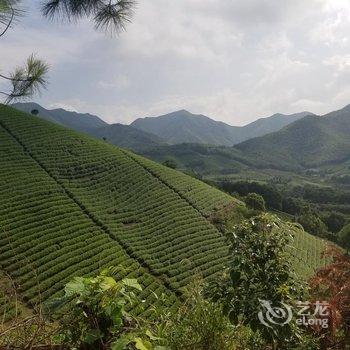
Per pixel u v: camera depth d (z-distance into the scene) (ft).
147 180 219.82
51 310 11.25
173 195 211.00
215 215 190.90
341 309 14.40
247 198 245.04
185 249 157.07
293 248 14.71
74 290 11.09
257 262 14.16
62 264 121.08
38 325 11.08
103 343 11.07
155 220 181.57
